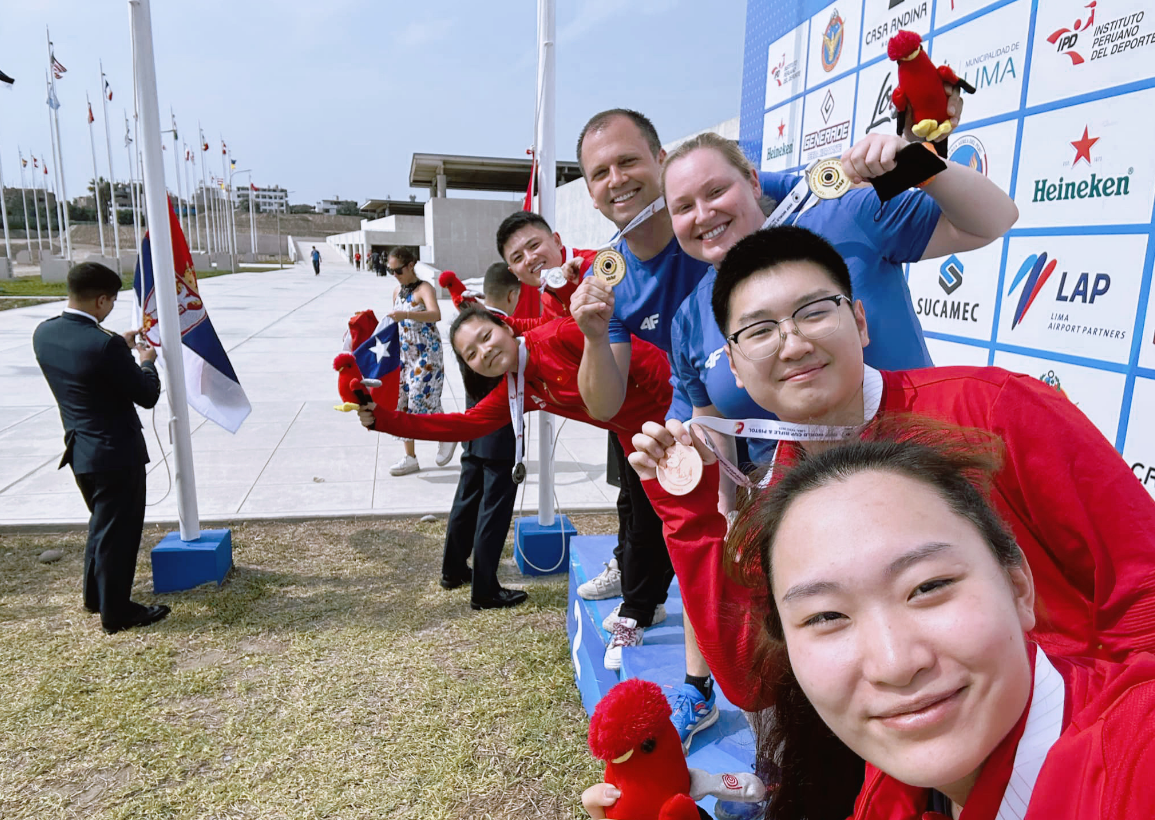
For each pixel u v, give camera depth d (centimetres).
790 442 132
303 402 877
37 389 921
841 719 76
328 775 271
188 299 429
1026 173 242
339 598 415
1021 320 246
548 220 446
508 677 335
